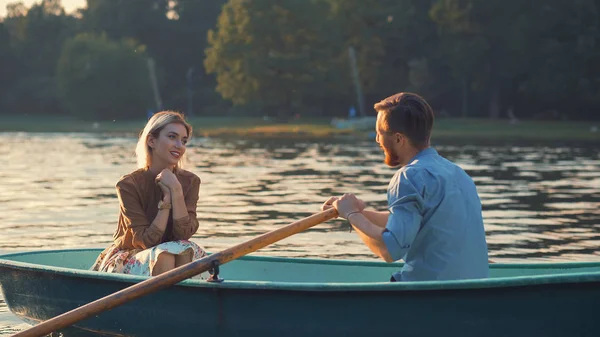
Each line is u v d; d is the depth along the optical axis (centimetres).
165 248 441
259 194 1223
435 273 384
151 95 6500
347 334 396
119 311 441
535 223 912
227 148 2853
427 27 6088
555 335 387
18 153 2416
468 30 5403
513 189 1324
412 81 6084
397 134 388
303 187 1339
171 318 427
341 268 511
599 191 1291
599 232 843
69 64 6166
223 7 5453
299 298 397
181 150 466
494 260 684
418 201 372
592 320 384
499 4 5288
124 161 2041
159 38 7656
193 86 7581
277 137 4000
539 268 474
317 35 5259
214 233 830
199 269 403
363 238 387
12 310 483
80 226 890
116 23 7700
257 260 525
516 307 382
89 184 1406
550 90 5250
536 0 5269
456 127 4672
